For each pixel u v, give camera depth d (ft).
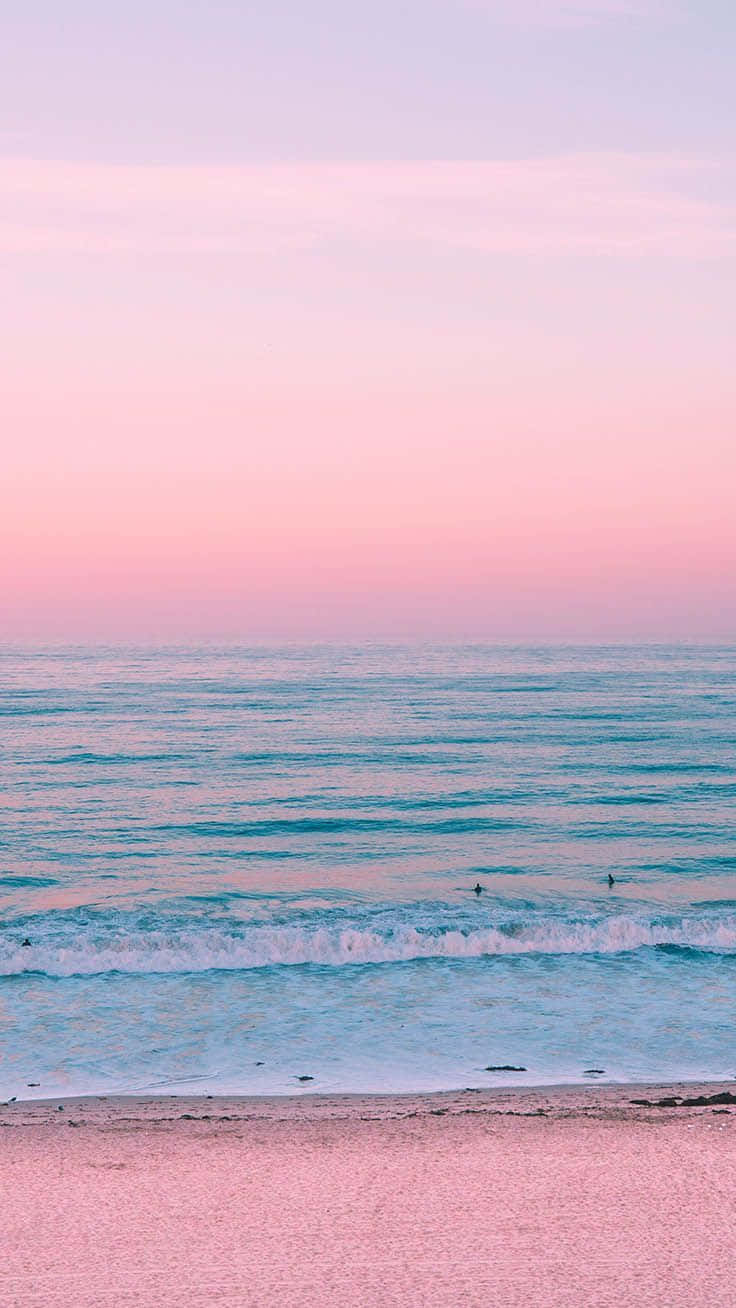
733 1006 49.49
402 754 167.12
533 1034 45.27
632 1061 41.65
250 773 147.43
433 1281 17.88
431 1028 46.19
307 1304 16.93
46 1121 32.45
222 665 482.28
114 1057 42.19
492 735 194.49
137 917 71.41
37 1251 19.47
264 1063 41.47
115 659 545.03
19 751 171.12
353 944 61.05
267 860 93.86
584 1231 20.36
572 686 336.70
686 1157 25.95
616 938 63.31
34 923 69.15
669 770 148.25
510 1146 27.32
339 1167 25.34
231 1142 28.30
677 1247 19.45
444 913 72.33
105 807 120.67
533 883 84.43
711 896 79.30
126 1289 17.60
